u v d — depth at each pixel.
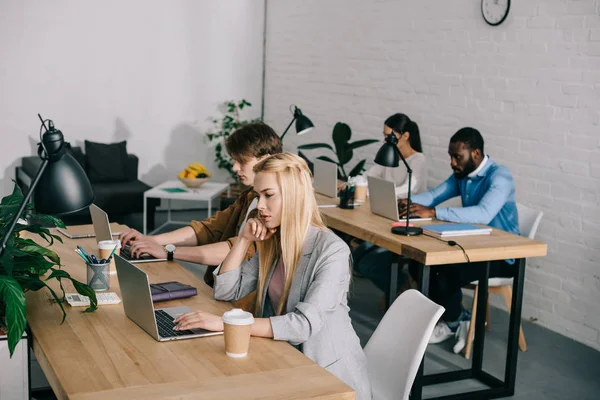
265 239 2.32
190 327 2.12
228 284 2.42
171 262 2.92
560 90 4.19
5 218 2.44
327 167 4.58
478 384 3.55
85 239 3.27
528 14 4.38
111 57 7.00
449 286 3.82
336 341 2.19
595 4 3.95
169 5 7.15
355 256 4.50
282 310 2.27
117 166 6.70
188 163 7.46
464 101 4.92
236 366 1.90
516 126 4.52
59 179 2.03
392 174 4.91
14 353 2.11
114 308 2.36
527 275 4.52
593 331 4.09
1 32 6.60
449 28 5.03
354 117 6.19
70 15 6.79
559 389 3.55
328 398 1.75
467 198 4.07
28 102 6.77
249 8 7.46
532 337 4.23
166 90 7.27
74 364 1.88
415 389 3.21
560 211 4.25
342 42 6.29
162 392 1.72
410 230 3.50
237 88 7.55
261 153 2.87
